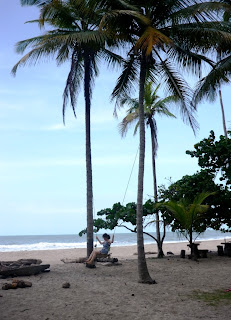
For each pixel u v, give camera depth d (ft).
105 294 27.04
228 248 56.03
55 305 23.43
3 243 226.17
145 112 70.69
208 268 41.57
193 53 38.01
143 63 35.09
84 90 49.65
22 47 49.16
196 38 35.12
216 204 57.26
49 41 39.63
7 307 22.66
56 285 30.40
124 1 32.68
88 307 23.08
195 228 57.16
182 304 23.99
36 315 20.95
